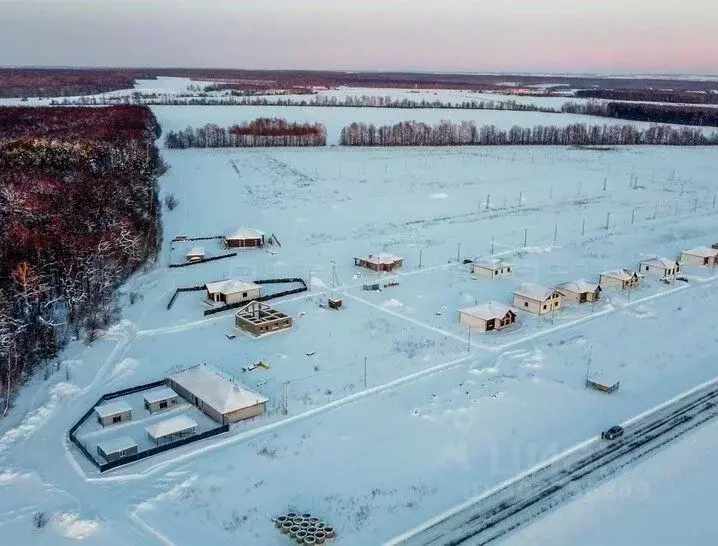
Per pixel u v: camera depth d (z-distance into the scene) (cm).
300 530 3162
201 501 3453
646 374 4975
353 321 6009
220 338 5644
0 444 3975
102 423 4206
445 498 3497
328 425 4225
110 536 3167
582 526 3297
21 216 7025
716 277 7362
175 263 7681
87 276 6153
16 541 3123
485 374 4922
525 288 6381
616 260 7931
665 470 3769
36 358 5072
